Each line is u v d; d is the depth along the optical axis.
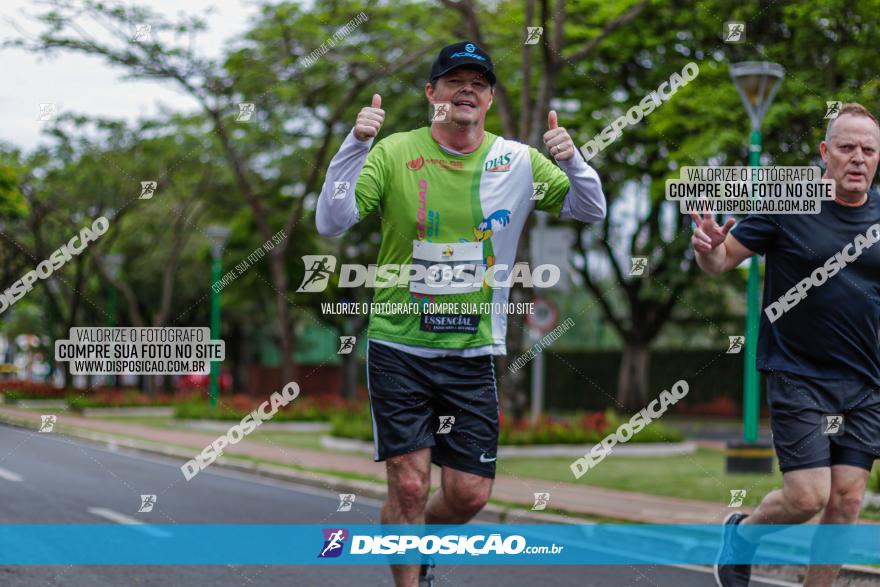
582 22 20.42
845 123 4.54
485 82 4.24
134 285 37.06
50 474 12.08
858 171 4.49
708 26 18.22
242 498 10.30
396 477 4.27
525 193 4.39
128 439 18.62
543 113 14.03
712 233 4.49
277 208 27.56
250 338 44.81
